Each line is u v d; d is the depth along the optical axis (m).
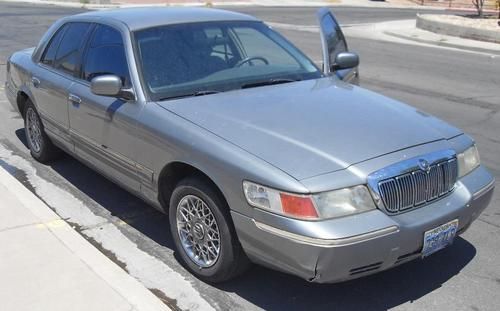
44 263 4.00
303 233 3.25
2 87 10.05
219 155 3.64
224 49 4.93
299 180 3.33
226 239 3.71
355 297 3.86
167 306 3.64
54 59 5.75
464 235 4.72
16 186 5.31
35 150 6.36
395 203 3.48
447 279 4.06
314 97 4.41
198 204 3.91
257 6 35.84
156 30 4.81
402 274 4.13
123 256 4.40
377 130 3.85
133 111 4.35
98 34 5.14
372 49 16.95
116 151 4.60
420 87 11.06
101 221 5.00
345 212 3.33
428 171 3.64
